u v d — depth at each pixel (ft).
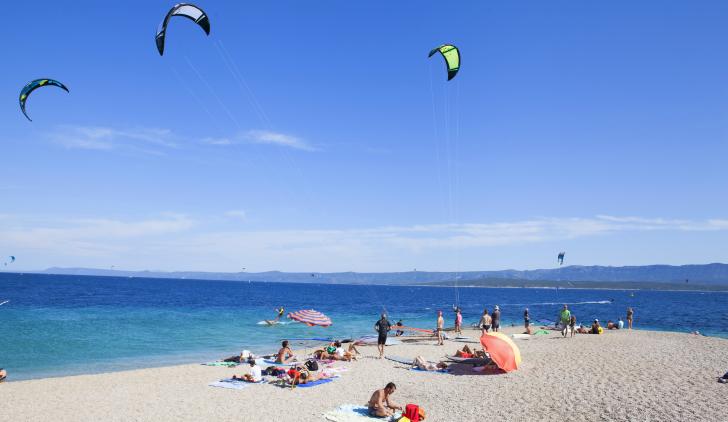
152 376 62.18
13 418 44.14
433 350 84.48
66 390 54.60
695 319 190.49
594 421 39.47
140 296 291.99
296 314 105.40
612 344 84.79
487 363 65.67
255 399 50.01
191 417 43.93
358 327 134.82
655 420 38.47
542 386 51.96
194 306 211.82
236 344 97.19
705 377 53.52
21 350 84.69
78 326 120.16
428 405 47.14
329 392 52.80
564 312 98.02
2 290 307.17
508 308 280.92
